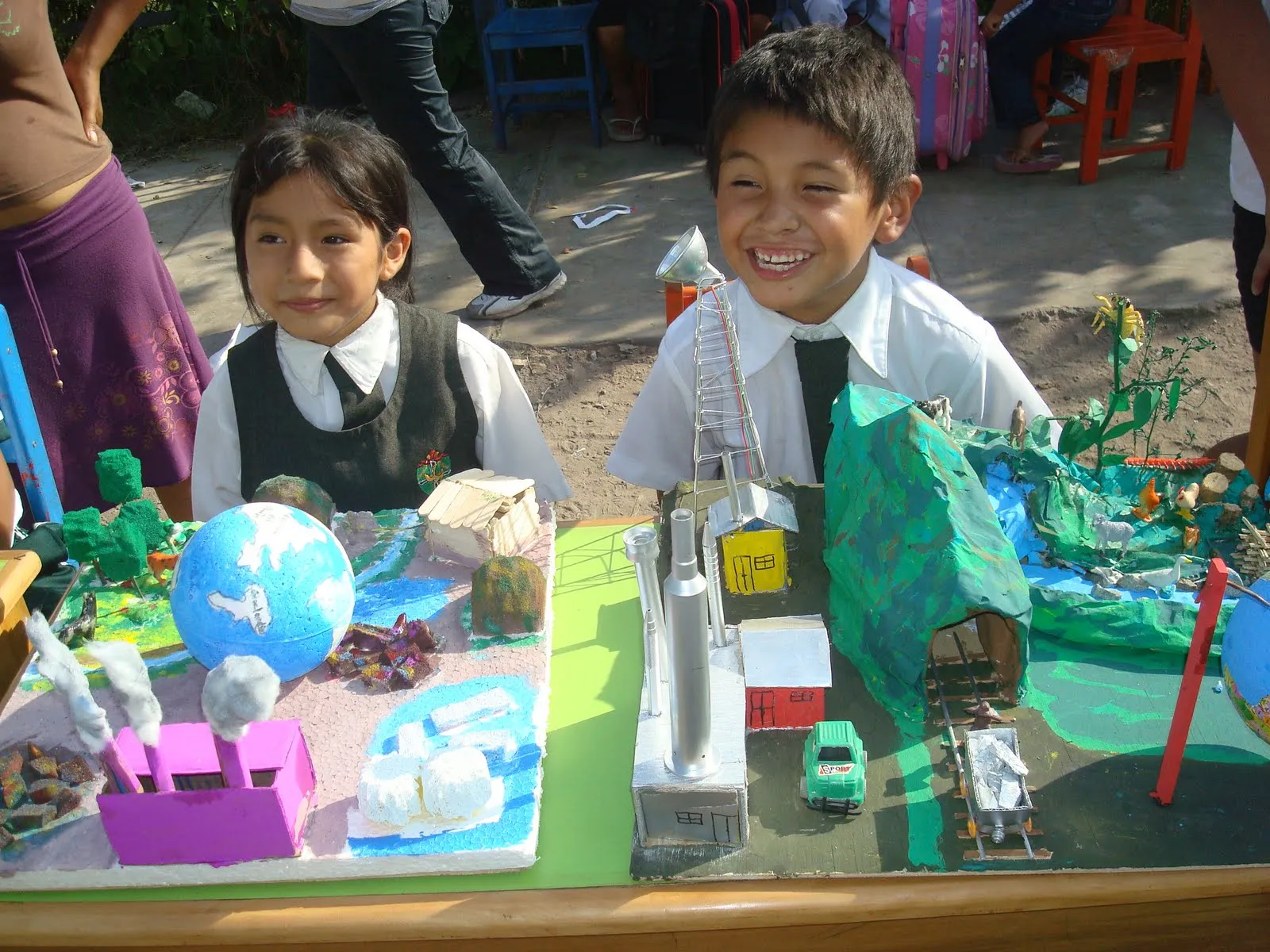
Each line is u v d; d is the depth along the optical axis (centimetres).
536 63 602
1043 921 104
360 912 102
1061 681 120
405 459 175
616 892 102
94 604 139
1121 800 105
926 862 101
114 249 218
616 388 357
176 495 255
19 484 188
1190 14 486
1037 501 136
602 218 464
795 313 168
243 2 588
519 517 144
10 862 108
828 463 140
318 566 123
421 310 177
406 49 328
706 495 145
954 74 454
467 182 365
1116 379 150
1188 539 134
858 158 145
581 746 120
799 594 134
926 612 111
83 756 117
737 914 100
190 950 106
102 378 227
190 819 103
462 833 106
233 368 171
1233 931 106
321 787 113
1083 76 540
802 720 116
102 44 222
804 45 146
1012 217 434
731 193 150
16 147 198
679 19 486
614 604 141
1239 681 102
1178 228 416
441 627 134
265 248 155
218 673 94
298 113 163
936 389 172
